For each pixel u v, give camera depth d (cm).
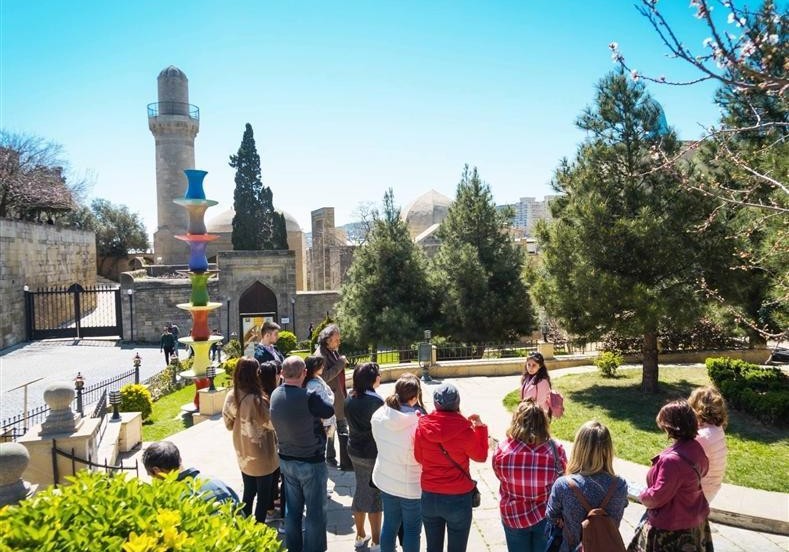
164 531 283
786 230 846
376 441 507
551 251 1395
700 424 479
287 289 3584
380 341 2328
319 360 616
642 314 1218
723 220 1234
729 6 459
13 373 2331
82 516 307
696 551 408
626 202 1315
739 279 1228
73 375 2278
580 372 1631
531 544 439
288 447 533
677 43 434
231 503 352
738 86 445
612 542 354
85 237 4494
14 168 3597
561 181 1477
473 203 2486
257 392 589
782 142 986
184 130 5159
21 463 444
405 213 5256
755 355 1733
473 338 2320
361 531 575
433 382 1498
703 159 1351
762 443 950
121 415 1062
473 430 460
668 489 403
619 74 1330
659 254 1248
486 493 739
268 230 3609
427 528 471
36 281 3453
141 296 3441
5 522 292
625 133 1331
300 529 545
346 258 4784
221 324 3478
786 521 614
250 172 3562
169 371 2017
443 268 2447
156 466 412
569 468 390
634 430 1046
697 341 1795
